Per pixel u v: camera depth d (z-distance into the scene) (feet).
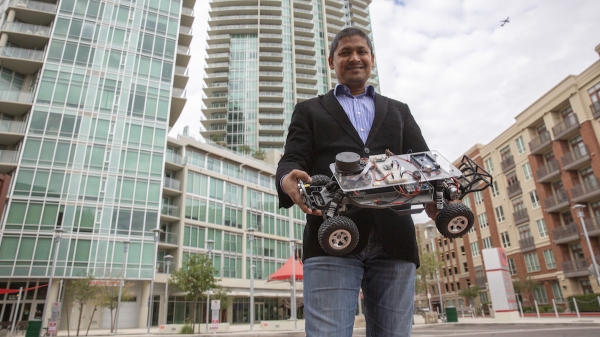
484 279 134.00
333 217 4.34
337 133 5.59
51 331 66.23
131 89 109.81
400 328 5.08
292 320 78.79
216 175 132.57
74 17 108.68
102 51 109.19
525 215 111.75
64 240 90.22
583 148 92.17
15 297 86.94
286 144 5.88
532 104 109.40
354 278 5.05
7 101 95.71
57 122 98.17
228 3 274.57
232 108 240.32
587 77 92.07
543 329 47.44
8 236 85.87
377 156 4.78
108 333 79.97
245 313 128.26
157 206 103.30
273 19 267.80
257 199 144.77
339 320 4.78
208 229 124.36
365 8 314.35
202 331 79.66
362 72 6.22
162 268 111.34
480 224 136.26
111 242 94.89
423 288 116.06
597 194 87.20
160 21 121.80
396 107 6.33
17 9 105.29
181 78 126.93
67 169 95.61
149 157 106.63
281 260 143.84
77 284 78.02
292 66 258.98
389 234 5.09
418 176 4.46
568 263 94.63
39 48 109.40
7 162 92.48
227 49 256.32
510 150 119.96
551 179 102.37
